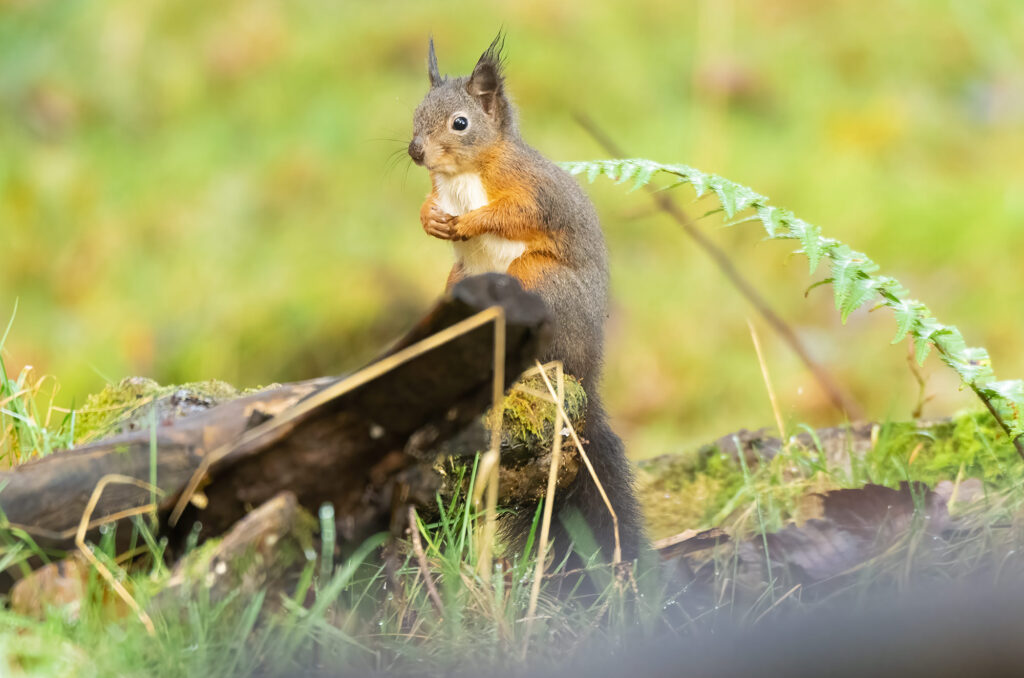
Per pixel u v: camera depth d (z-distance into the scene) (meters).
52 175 16.78
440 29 18.52
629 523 6.98
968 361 6.40
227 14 19.02
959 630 3.32
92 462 4.91
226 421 5.04
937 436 8.02
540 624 5.09
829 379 9.79
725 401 14.05
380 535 5.07
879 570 5.62
